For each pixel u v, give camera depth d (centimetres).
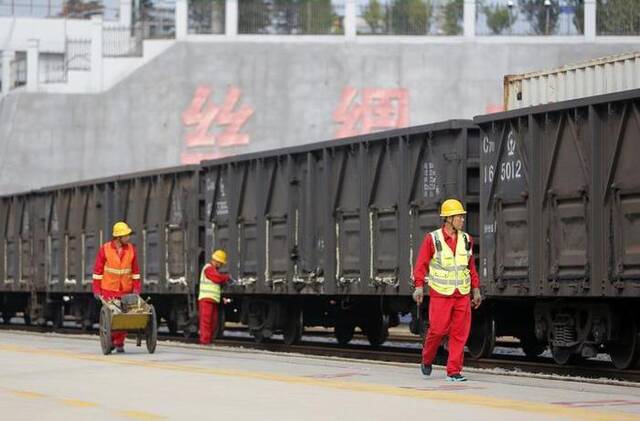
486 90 12444
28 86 13162
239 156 6562
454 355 3641
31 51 13212
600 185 4225
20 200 9181
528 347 5384
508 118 4625
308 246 5944
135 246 7638
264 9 12862
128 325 4972
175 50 12888
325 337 7906
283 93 12706
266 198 6328
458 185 4978
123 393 3178
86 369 4031
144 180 7581
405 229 5247
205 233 6944
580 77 5584
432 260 3681
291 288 6050
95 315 8269
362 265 5509
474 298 3725
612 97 4162
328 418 2592
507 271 4638
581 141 4312
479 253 4884
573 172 4347
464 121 4978
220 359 4631
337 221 5750
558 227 4403
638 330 4369
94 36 13075
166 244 7312
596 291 4222
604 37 12256
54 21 15462
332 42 12669
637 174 4097
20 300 9719
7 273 9425
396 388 3303
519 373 4188
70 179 13075
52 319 8906
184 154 12850
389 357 5384
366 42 12638
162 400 2991
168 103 12900
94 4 15762
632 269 4097
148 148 12950
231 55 12800
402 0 12675
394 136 5322
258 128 12738
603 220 4206
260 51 12762
